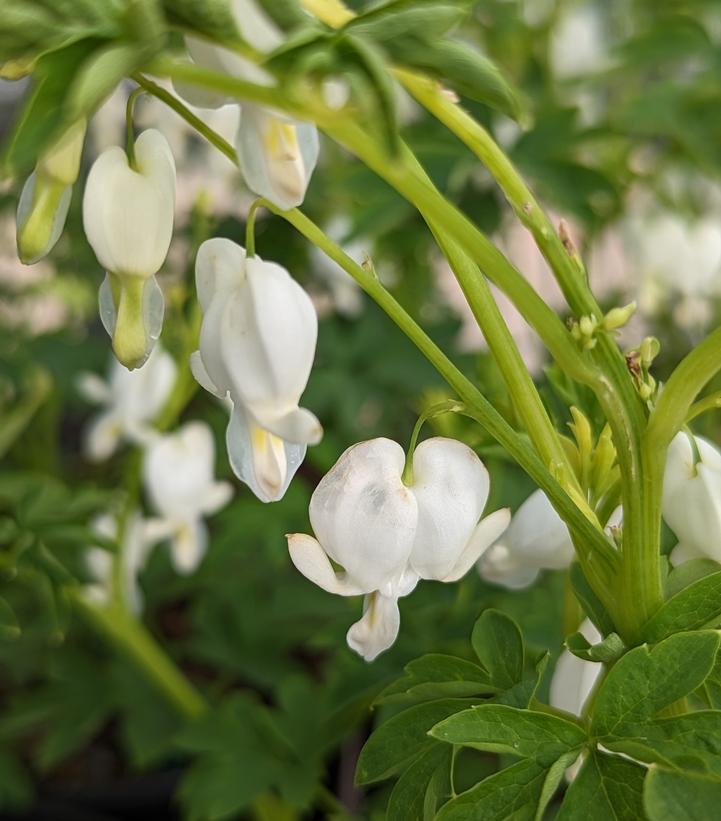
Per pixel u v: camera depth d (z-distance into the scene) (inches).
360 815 21.0
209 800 17.2
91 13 9.0
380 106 8.7
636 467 10.2
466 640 14.1
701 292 19.2
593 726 10.1
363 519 10.1
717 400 10.6
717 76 19.7
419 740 10.6
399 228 19.9
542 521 11.5
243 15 9.1
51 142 8.6
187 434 18.3
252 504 20.9
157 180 9.9
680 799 9.6
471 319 27.1
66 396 24.4
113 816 24.9
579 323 9.9
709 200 21.9
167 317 18.6
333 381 19.8
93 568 19.1
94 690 23.4
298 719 17.5
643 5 22.8
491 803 9.9
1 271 25.8
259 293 9.8
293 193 9.5
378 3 9.1
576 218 17.7
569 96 21.4
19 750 26.8
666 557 10.9
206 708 20.1
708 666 10.0
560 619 15.2
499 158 10.0
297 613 17.4
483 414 10.2
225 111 11.0
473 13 20.2
